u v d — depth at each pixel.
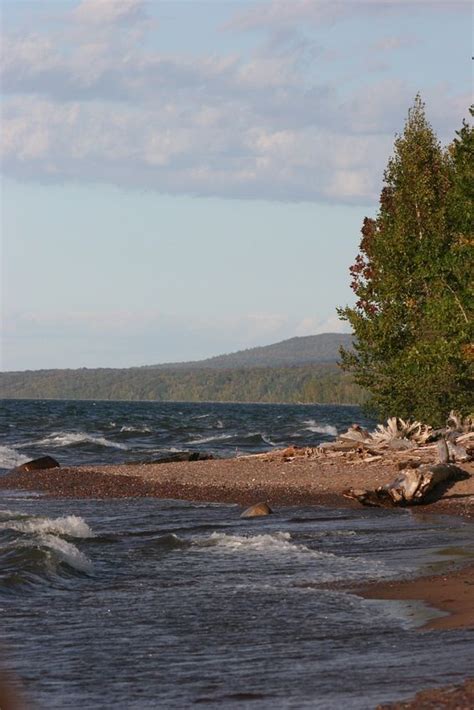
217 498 54.75
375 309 82.00
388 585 26.91
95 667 18.52
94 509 50.75
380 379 79.56
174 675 17.70
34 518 42.47
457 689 15.08
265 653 19.28
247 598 25.61
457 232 77.81
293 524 42.62
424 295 80.25
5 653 19.77
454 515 45.19
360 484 56.38
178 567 31.20
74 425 164.75
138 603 25.34
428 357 72.81
